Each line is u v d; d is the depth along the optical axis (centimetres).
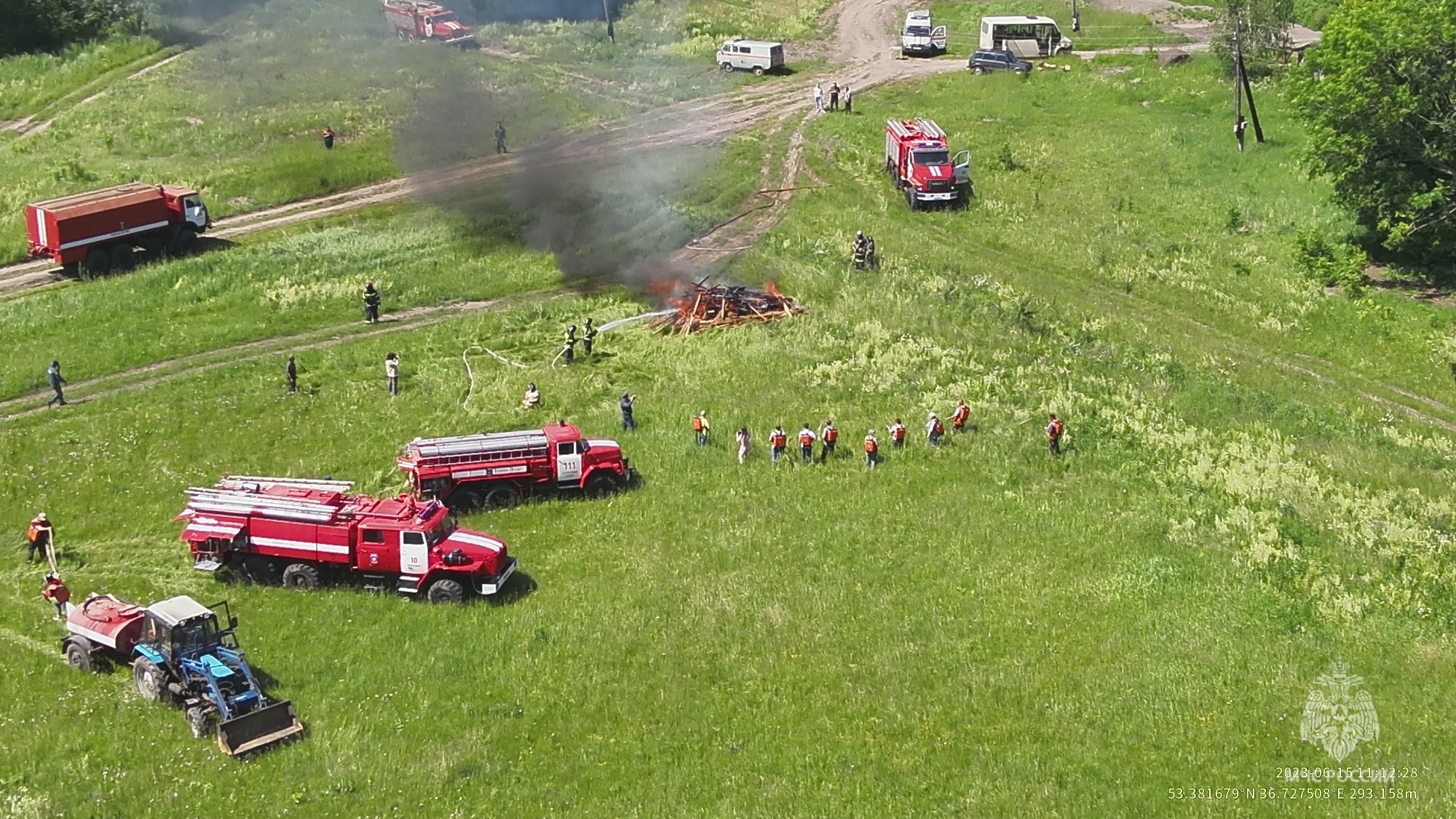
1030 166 7538
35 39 9075
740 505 4066
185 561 3697
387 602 3519
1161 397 4884
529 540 3853
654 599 3550
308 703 3077
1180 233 6700
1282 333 5662
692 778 2880
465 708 3086
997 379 4928
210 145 7594
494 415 4612
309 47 9212
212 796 2747
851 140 7775
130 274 5906
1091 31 10294
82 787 2756
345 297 5678
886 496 4116
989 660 3309
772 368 5016
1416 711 3122
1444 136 5988
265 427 4506
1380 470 4362
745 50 9375
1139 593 3591
